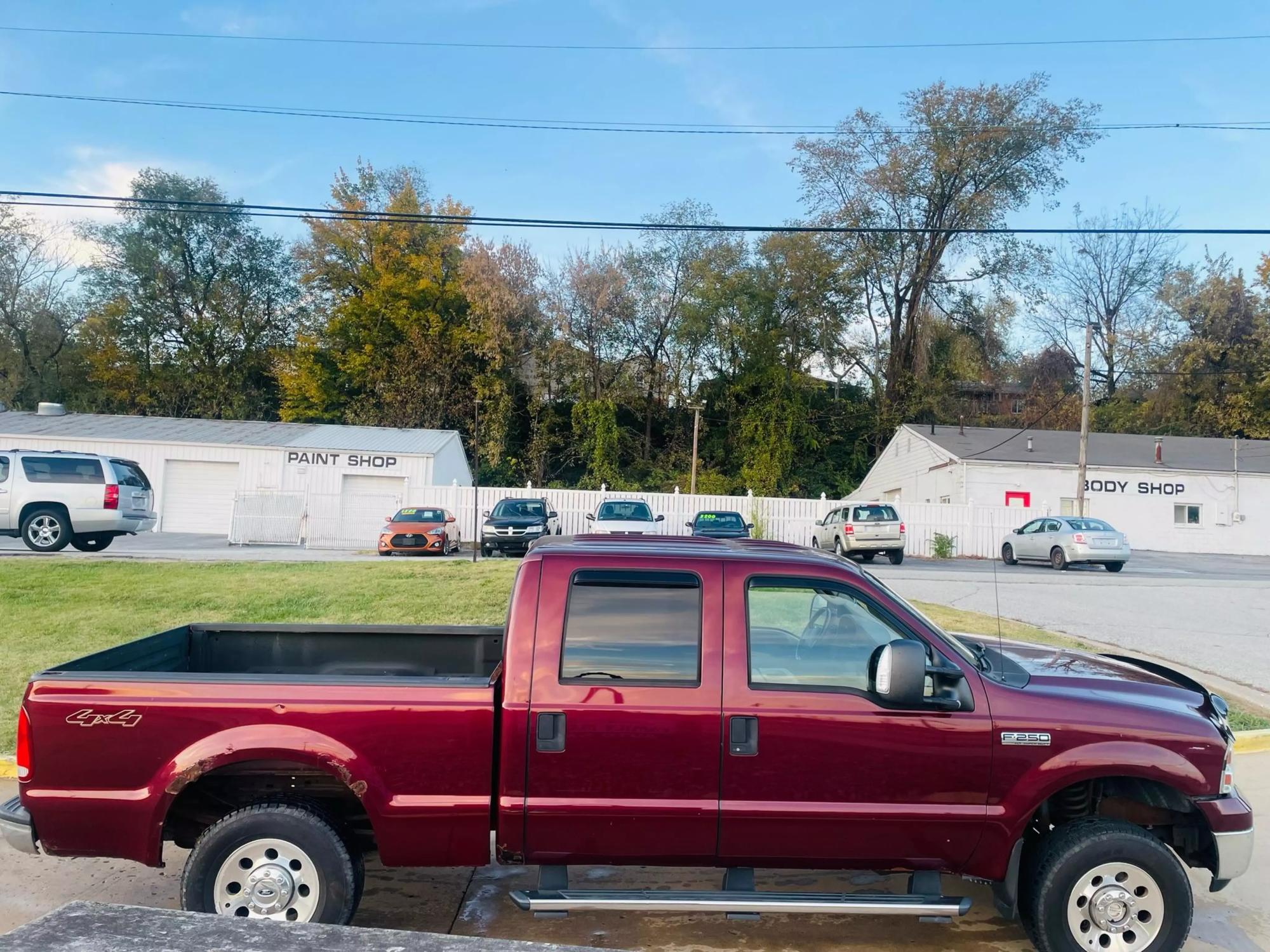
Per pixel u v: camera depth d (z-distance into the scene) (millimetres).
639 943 4605
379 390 48688
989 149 48000
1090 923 4121
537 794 4137
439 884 5266
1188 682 4805
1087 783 4586
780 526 34781
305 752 4121
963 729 4160
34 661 10305
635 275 49719
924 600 16516
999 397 58312
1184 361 53406
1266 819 6371
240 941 2229
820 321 49938
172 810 4492
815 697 4188
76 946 2184
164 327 54750
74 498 19578
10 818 4188
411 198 50344
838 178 50375
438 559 20750
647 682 4188
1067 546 26656
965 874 4238
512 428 48969
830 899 4109
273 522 29688
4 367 53344
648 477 49594
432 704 4191
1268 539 36938
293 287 56688
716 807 4125
